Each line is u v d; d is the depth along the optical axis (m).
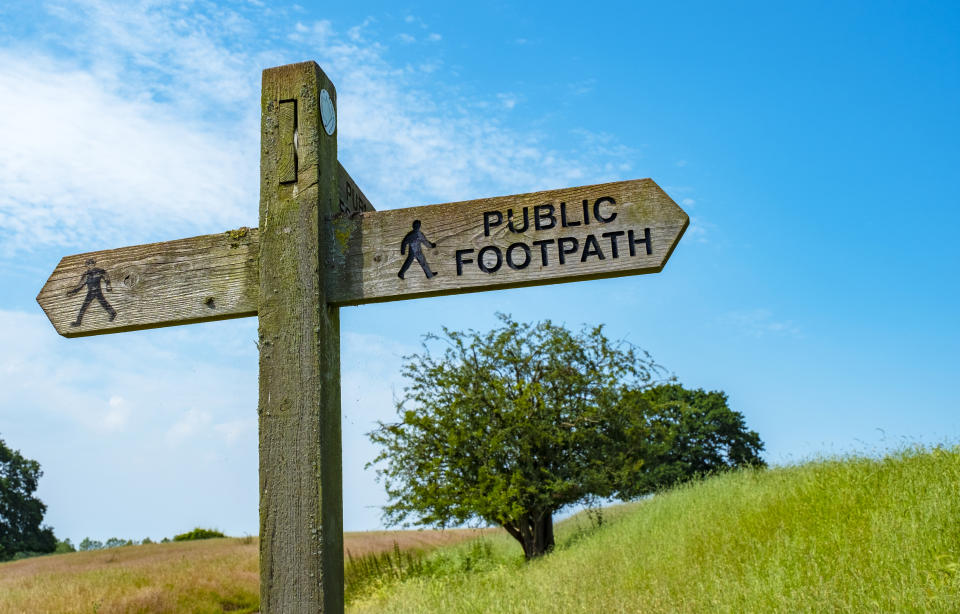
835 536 7.80
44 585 21.72
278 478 2.45
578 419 16.98
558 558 13.44
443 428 16.73
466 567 16.42
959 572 5.97
